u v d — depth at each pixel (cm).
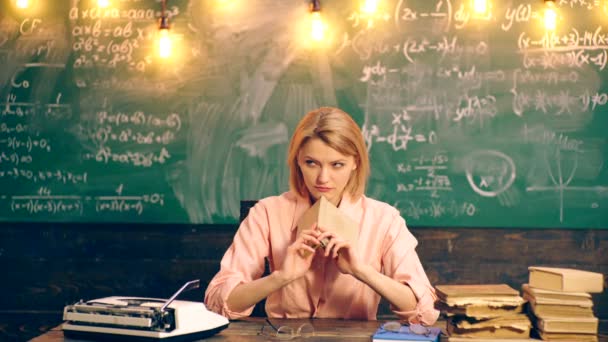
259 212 196
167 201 362
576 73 353
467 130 354
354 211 191
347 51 357
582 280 149
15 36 366
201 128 361
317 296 188
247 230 194
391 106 356
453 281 356
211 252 365
